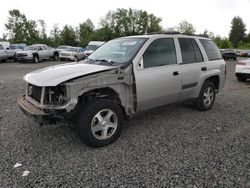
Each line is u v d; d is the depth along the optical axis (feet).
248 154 12.21
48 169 10.64
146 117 17.92
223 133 15.01
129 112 14.05
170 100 16.24
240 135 14.73
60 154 12.02
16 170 10.52
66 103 11.45
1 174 10.20
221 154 12.18
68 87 11.42
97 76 12.21
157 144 13.28
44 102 11.73
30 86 13.26
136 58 13.89
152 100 14.80
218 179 10.02
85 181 9.82
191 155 12.05
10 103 21.45
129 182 9.79
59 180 9.86
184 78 16.53
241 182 9.81
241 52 176.55
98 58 15.46
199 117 18.08
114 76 12.81
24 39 184.34
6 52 70.28
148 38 15.12
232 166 11.03
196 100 18.81
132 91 13.82
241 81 38.37
